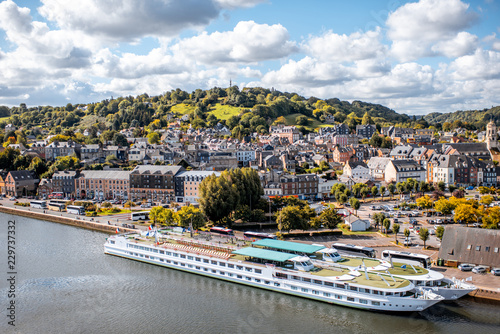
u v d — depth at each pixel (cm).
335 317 9369
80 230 17962
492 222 14062
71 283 11562
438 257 11475
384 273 10175
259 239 13800
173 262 12825
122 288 11219
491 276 10444
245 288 11206
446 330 8594
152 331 8850
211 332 8781
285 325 9044
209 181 17562
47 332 8881
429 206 18750
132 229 16900
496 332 8444
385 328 8812
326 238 14912
